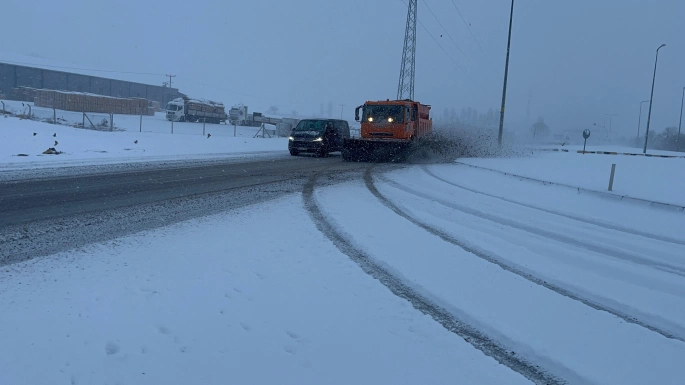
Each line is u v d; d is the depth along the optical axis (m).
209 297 5.53
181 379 3.98
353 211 10.95
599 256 8.37
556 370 4.43
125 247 7.29
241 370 4.14
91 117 52.91
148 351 4.34
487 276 6.84
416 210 11.55
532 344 4.84
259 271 6.47
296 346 4.57
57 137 24.94
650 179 18.69
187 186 13.80
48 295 5.34
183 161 21.33
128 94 106.00
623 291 6.60
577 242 9.27
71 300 5.24
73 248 7.13
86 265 6.38
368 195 13.57
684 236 10.08
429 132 30.33
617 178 18.86
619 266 7.80
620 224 11.03
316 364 4.28
